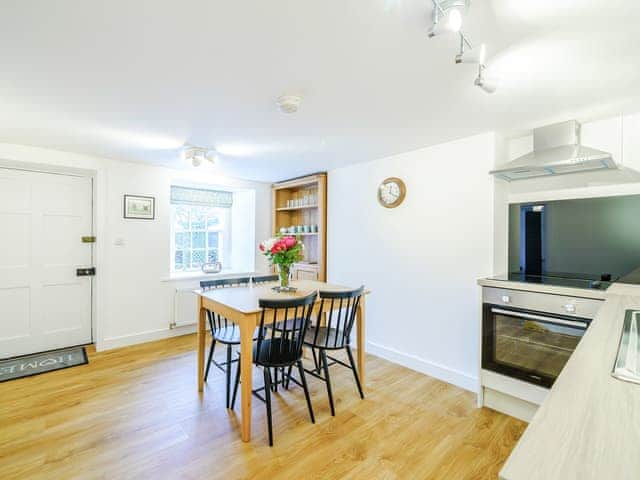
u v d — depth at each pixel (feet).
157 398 8.07
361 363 8.76
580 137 7.72
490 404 7.75
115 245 11.60
